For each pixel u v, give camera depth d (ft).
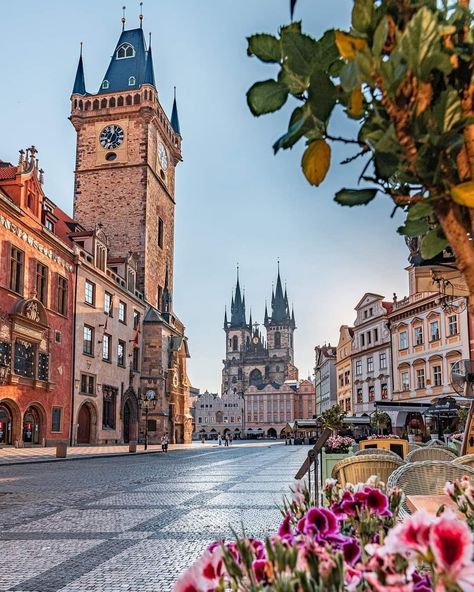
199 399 550.77
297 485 10.83
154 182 221.66
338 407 64.90
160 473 74.43
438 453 32.22
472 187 5.58
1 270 116.26
